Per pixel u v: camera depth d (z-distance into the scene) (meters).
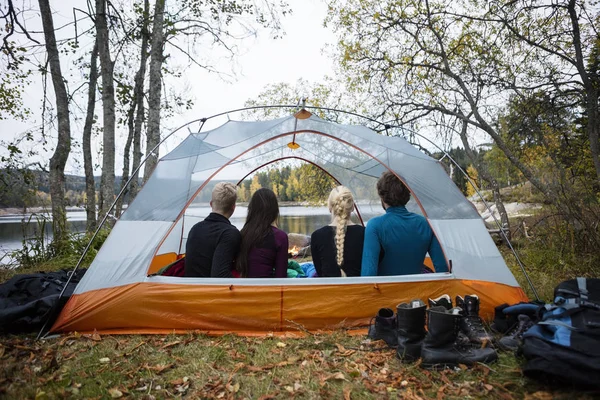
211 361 2.30
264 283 2.76
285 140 4.32
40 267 5.79
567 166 7.04
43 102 8.78
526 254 5.56
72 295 2.84
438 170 3.25
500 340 2.38
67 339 2.63
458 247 2.98
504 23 7.16
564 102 6.94
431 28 8.20
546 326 2.11
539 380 1.90
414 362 2.19
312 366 2.21
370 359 2.27
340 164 4.88
